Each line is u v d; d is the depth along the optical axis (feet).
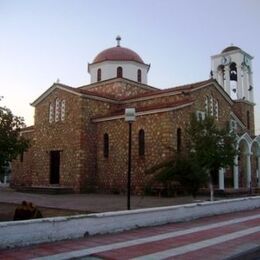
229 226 46.85
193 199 78.33
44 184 114.11
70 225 36.99
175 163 68.74
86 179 104.37
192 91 100.07
